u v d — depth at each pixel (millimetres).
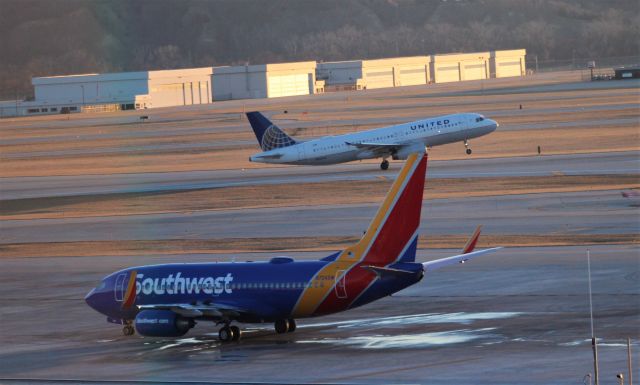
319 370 191250
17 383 194875
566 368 183000
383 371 187875
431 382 178750
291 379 186000
